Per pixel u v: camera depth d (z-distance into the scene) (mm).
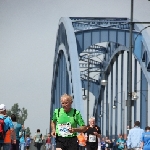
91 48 74312
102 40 60281
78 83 56812
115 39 60156
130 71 41031
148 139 28406
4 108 24484
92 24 60875
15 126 30891
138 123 32344
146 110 56844
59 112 19250
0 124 24047
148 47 54781
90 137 29656
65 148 19188
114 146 66375
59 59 69250
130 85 40938
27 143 58625
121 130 70500
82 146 35406
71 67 57312
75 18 61750
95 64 77000
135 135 32125
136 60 60219
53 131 19266
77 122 19250
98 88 86062
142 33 56031
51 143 72000
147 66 55281
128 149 32406
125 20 61031
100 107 86625
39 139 58719
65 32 60875
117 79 70500
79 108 56031
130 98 40812
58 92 73625
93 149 29781
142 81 57312
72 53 57719
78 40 60188
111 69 73188
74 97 56531
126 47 59844
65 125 19172
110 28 60188
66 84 64562
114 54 70125
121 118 70500
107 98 78062
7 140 24234
